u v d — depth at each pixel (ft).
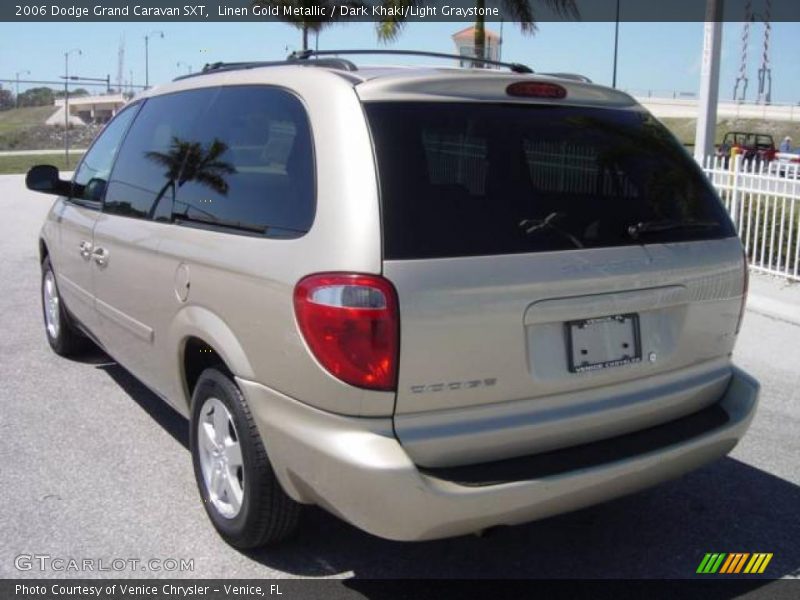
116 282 14.39
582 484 9.70
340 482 9.16
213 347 11.02
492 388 9.50
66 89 89.92
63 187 17.75
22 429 15.69
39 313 24.70
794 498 13.52
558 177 10.36
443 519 9.05
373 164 9.32
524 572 11.27
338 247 9.15
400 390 9.05
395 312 8.92
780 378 19.75
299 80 10.66
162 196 13.06
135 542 11.76
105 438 15.33
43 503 12.80
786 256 29.66
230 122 11.82
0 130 141.08
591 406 10.23
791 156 85.71
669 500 13.42
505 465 9.59
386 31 57.21
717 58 39.81
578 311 9.93
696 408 11.46
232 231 10.91
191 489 13.35
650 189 11.07
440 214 9.36
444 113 9.92
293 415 9.71
